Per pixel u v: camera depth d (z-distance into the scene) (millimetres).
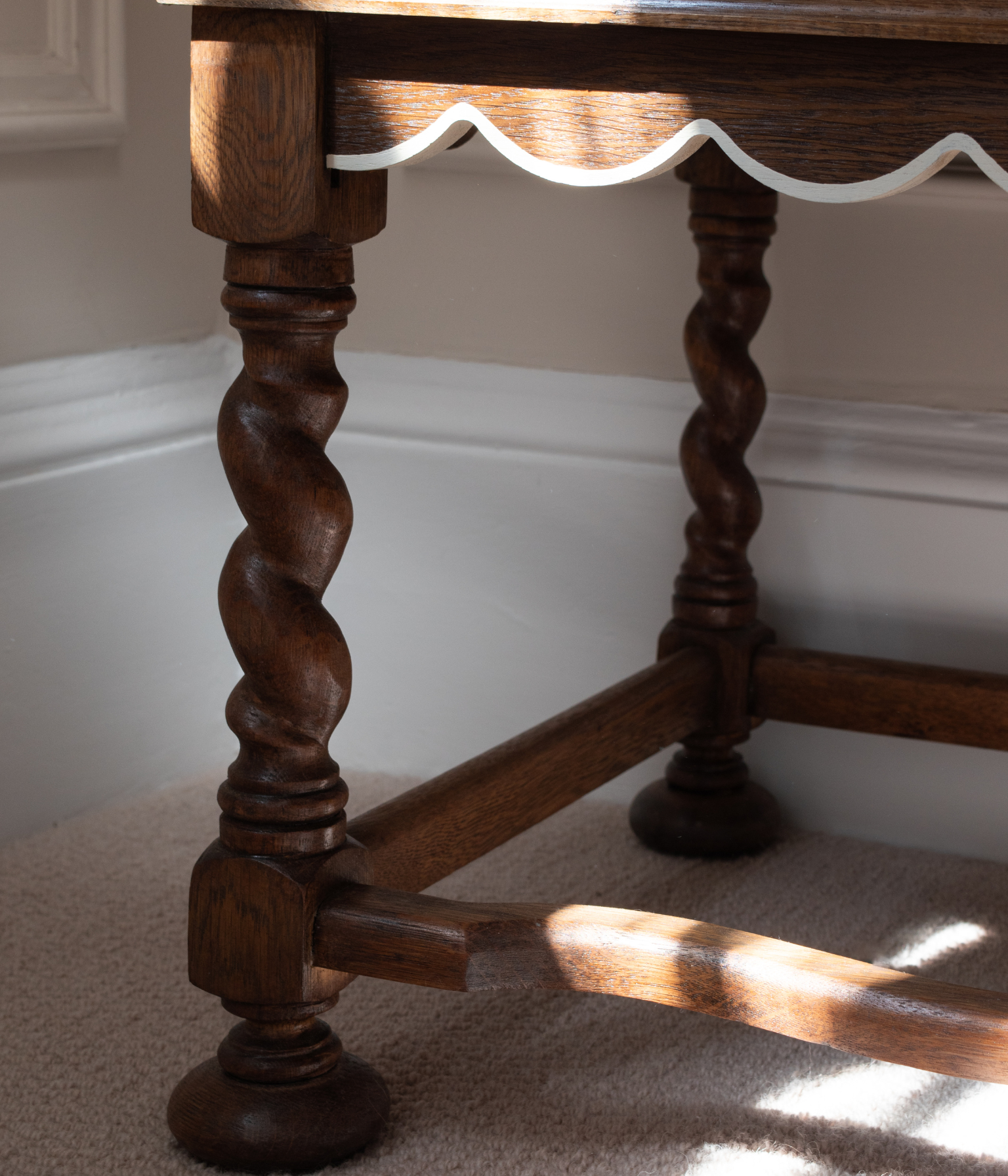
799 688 1131
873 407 1171
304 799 719
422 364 1310
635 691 1032
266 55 657
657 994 682
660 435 1235
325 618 714
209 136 676
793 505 1210
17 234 1121
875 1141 749
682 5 583
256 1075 728
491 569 1313
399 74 649
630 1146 739
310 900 714
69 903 1023
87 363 1180
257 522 700
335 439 1348
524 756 892
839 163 593
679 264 1222
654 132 617
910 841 1206
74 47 1149
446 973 692
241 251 686
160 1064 818
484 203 1277
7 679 1105
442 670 1348
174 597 1276
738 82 602
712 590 1140
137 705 1242
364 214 704
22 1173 708
